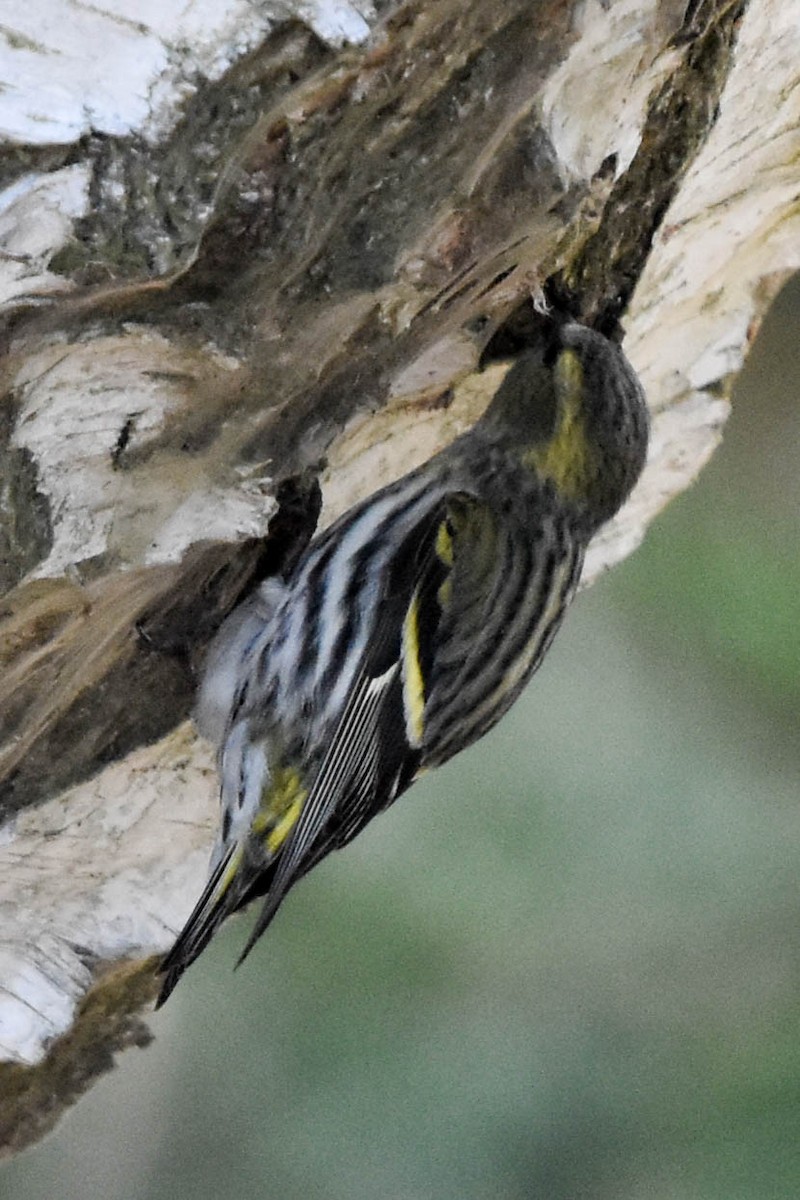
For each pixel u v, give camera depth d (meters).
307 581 3.19
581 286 3.19
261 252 3.12
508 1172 3.27
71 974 3.20
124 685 3.18
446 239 3.14
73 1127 3.31
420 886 3.29
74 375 3.12
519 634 3.19
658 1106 3.27
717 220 3.21
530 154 3.14
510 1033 3.28
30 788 3.18
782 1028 3.27
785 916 3.28
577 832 3.29
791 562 3.31
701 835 3.29
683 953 3.29
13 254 3.11
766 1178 3.25
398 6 3.11
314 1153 3.28
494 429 3.19
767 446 3.33
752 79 3.18
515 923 3.29
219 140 3.11
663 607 3.31
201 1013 3.30
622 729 3.30
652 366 3.23
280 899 3.18
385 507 3.19
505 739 3.29
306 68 3.11
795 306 3.34
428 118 3.12
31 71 3.10
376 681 3.19
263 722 3.18
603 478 3.19
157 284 3.12
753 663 3.30
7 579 3.13
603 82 3.14
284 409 3.15
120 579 3.14
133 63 3.11
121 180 3.11
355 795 3.19
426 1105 3.28
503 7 3.12
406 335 3.16
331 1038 3.28
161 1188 3.30
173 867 3.20
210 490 3.15
